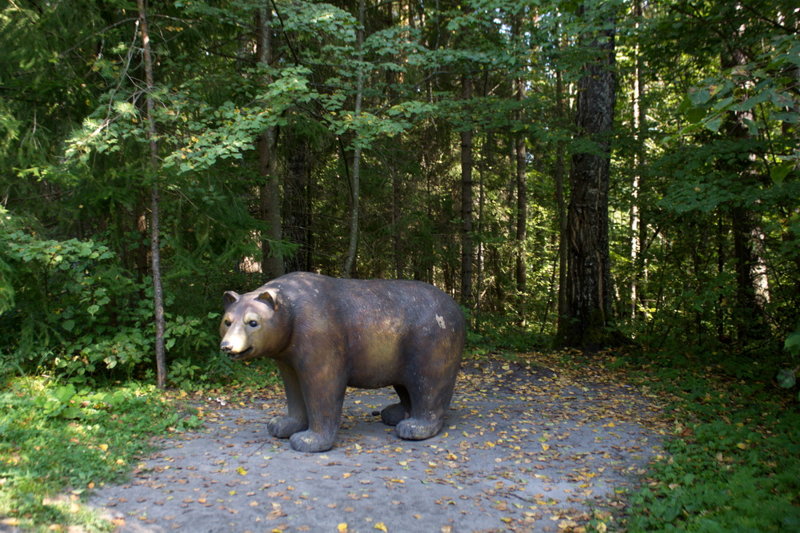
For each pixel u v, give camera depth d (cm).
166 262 831
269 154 962
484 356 965
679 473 457
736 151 707
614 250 1470
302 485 434
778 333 929
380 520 383
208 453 499
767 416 607
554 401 718
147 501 397
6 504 347
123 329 711
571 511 404
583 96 1016
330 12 792
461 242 1462
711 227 1010
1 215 605
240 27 879
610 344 1023
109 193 675
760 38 669
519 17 1102
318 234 1367
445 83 1323
